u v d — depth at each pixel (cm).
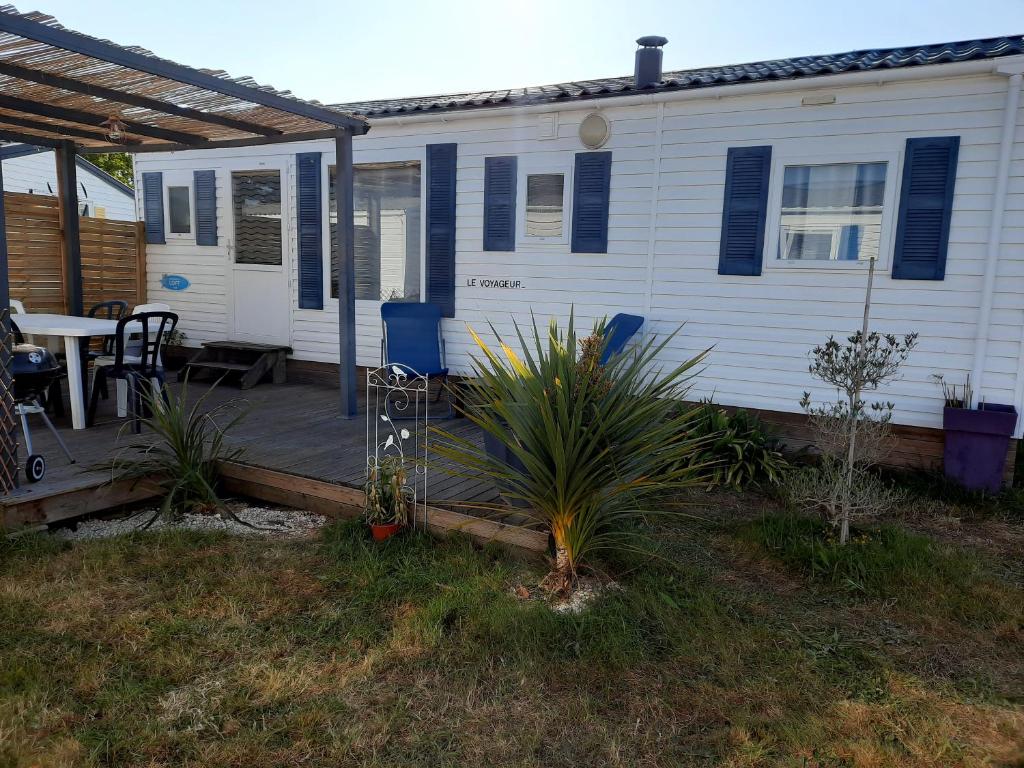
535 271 630
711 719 245
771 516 419
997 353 487
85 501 394
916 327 507
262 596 319
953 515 454
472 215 650
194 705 242
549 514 323
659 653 285
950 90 480
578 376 320
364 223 711
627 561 356
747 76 526
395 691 256
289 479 431
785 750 229
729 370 566
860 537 386
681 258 573
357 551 366
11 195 681
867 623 313
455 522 376
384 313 654
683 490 482
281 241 747
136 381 525
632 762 223
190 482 426
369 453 480
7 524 359
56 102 528
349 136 551
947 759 225
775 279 543
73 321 558
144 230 830
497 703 251
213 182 777
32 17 343
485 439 379
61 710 236
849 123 509
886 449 489
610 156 587
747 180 543
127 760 215
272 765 215
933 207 493
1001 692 264
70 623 291
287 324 755
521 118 617
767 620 313
